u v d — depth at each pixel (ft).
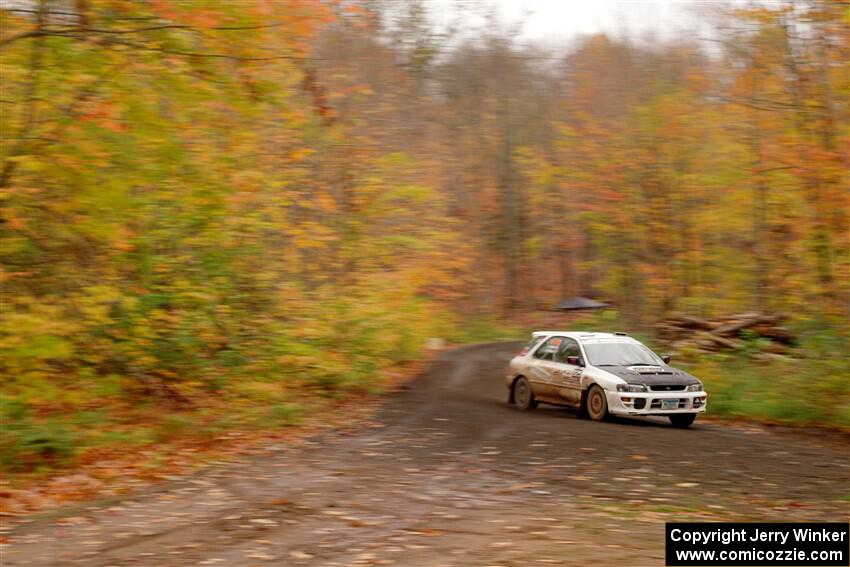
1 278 38.99
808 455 37.27
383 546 22.43
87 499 30.91
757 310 86.89
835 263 57.88
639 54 149.38
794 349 61.31
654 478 31.99
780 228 67.41
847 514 25.88
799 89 60.29
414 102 119.55
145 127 39.42
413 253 83.66
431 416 53.01
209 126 45.14
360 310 67.97
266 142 56.39
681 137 101.76
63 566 21.49
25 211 39.70
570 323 174.50
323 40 79.51
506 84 184.34
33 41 37.11
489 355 109.91
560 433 43.88
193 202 48.39
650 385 48.34
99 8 35.94
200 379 52.44
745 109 68.74
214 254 52.60
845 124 57.67
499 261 188.65
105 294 44.75
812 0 56.70
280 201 57.52
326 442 43.47
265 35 38.86
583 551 21.62
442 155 146.51
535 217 188.14
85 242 43.42
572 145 122.01
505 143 185.06
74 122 38.04
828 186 57.06
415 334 91.97
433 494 29.58
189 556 21.99
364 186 75.25
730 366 63.87
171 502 29.37
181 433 44.88
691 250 98.99
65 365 46.96
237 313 54.60
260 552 22.16
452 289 150.71
